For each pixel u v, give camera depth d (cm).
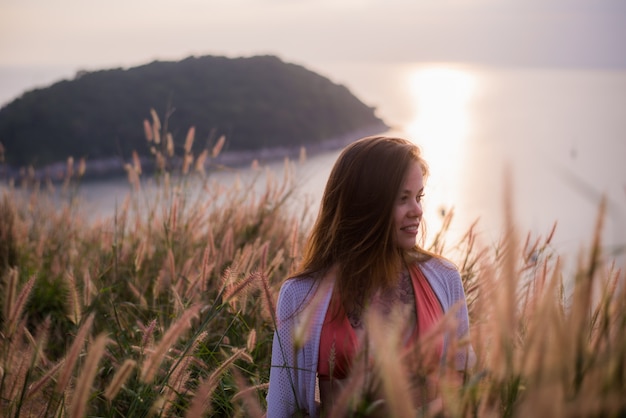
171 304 348
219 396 256
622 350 117
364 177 201
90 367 161
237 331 309
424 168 209
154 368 192
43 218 638
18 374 207
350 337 193
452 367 142
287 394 205
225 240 367
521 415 112
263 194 471
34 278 218
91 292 302
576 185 119
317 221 215
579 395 114
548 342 122
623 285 130
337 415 144
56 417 208
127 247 448
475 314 248
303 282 209
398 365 127
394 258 201
